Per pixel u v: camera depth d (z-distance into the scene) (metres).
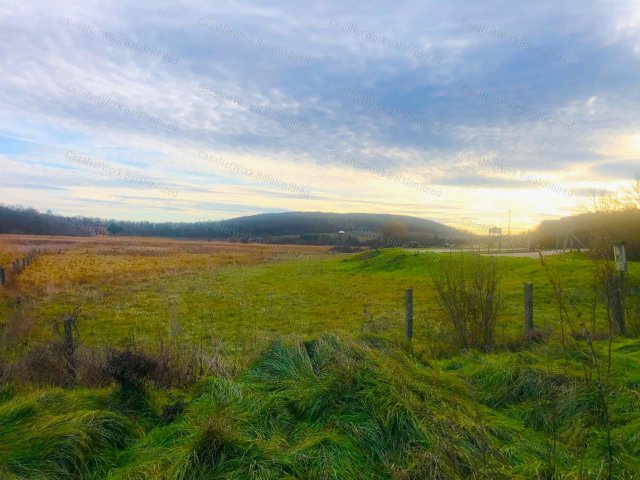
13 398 5.60
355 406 4.61
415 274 30.52
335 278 31.55
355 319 16.09
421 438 4.09
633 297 10.91
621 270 10.13
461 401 5.20
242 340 11.94
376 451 4.03
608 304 3.73
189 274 33.50
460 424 4.32
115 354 6.61
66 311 16.55
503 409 5.56
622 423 4.79
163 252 57.91
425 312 16.56
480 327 9.48
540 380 5.83
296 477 3.59
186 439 4.20
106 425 4.71
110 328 13.91
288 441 4.26
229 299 20.81
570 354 7.14
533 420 5.14
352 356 5.68
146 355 6.58
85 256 47.78
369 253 46.12
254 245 80.12
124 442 4.63
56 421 4.50
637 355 7.14
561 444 4.35
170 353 7.28
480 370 6.79
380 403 4.53
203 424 4.39
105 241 75.69
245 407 4.86
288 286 26.81
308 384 5.28
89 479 4.00
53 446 4.11
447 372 7.06
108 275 29.20
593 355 3.69
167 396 5.95
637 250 22.36
